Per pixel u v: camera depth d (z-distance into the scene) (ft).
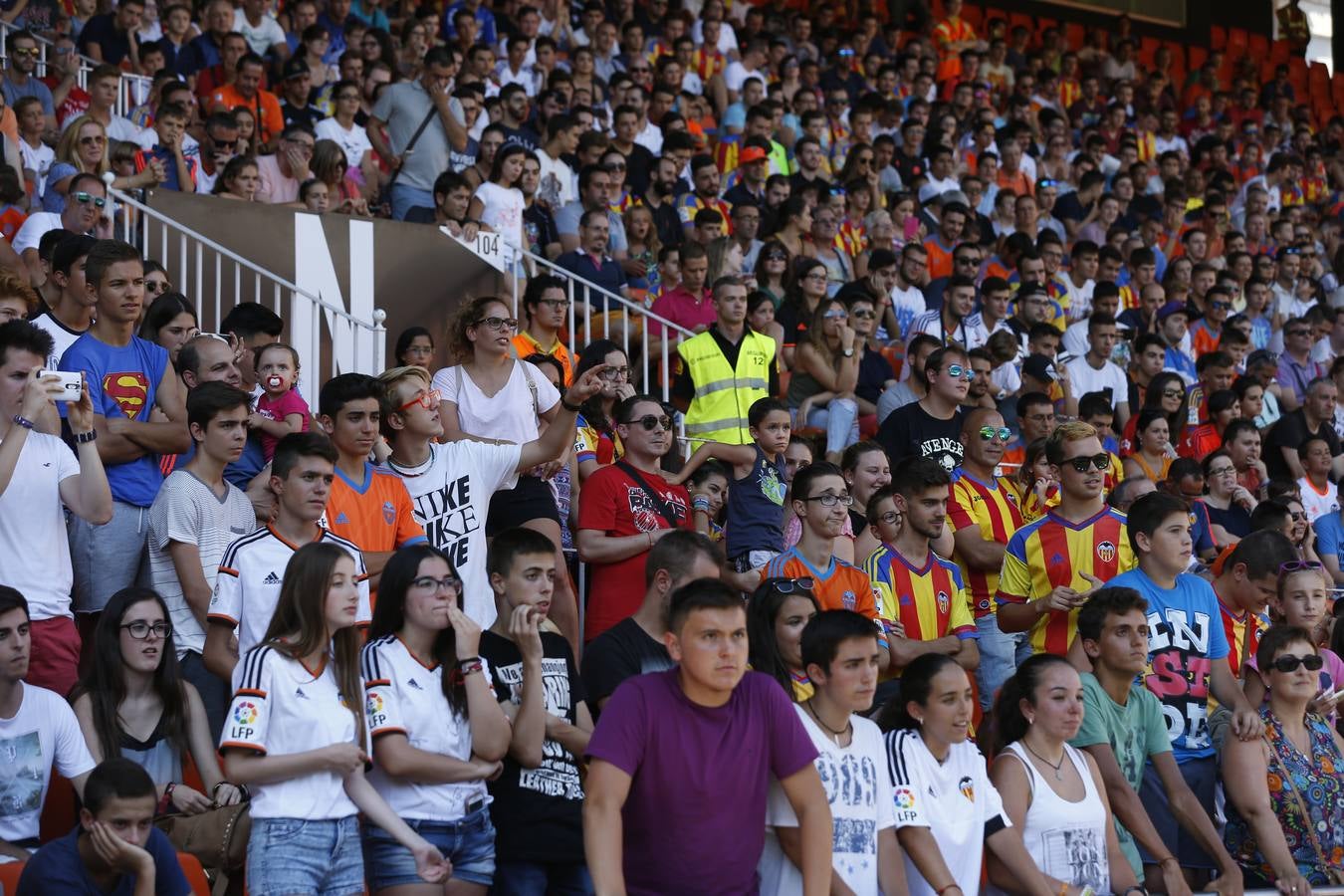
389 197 91.40
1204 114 152.15
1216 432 86.53
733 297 71.56
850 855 39.50
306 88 97.76
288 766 37.65
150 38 98.78
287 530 44.34
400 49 107.04
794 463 63.62
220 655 43.32
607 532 55.42
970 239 106.52
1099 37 163.32
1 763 40.75
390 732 39.29
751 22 132.26
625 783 35.73
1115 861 44.78
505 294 77.15
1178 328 102.37
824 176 108.58
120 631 43.06
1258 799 47.88
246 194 79.56
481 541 51.24
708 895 35.94
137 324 61.16
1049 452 55.47
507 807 41.19
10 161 75.66
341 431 48.44
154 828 37.65
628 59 119.24
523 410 57.26
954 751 42.47
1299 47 176.76
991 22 149.69
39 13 93.71
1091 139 132.87
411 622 40.29
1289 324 104.42
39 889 36.37
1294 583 52.80
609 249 90.38
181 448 50.44
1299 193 140.77
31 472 46.09
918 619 53.47
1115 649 47.29
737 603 36.22
